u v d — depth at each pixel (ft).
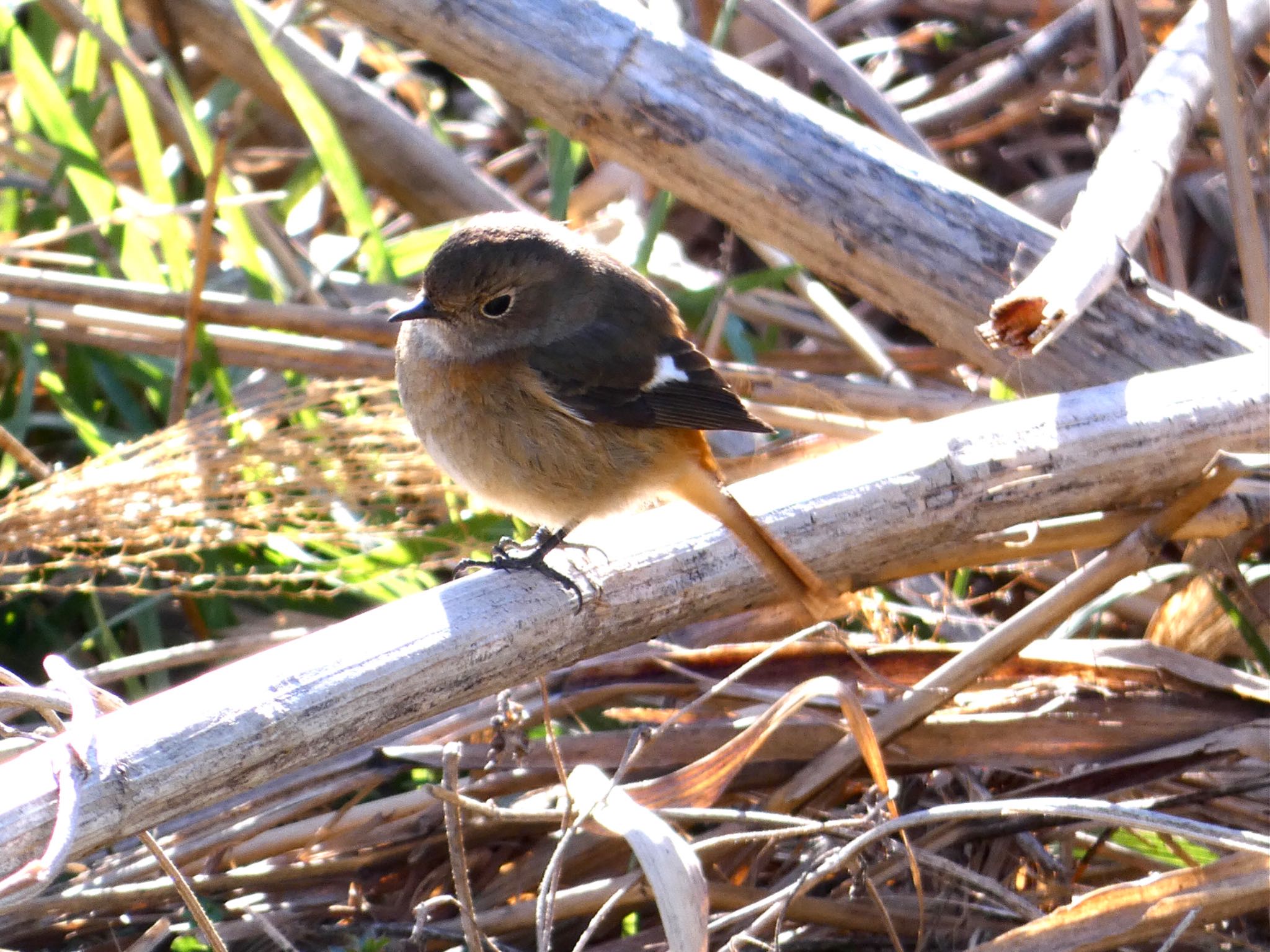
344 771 27.76
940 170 32.94
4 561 31.12
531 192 49.49
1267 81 39.78
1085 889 27.20
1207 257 43.19
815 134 32.32
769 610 32.09
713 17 45.85
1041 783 27.68
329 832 27.30
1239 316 42.34
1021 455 27.63
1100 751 27.68
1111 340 32.19
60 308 35.94
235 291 41.88
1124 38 42.55
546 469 28.96
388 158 43.78
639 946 25.61
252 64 43.70
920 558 28.43
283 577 31.86
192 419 33.37
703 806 25.21
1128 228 29.17
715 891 25.77
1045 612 27.14
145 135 38.58
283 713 21.49
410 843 27.53
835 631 27.55
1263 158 39.99
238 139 48.73
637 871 25.76
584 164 49.67
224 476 30.91
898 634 32.45
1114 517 28.78
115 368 38.73
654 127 31.68
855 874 25.57
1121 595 31.35
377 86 47.52
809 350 42.80
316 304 40.01
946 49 51.70
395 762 28.07
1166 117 32.65
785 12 35.60
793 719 27.99
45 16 42.86
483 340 28.50
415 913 25.63
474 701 25.00
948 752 27.84
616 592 25.22
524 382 28.43
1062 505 28.07
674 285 41.83
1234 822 27.25
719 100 31.94
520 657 24.18
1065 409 28.30
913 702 27.09
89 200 39.88
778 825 26.48
